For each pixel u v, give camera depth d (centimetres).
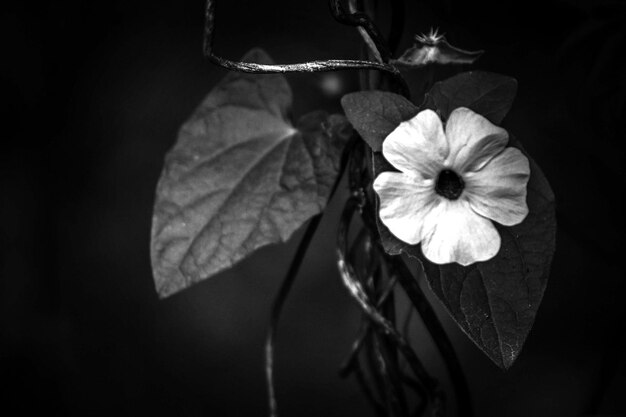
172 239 43
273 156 44
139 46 56
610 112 49
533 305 38
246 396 56
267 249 55
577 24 49
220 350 56
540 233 38
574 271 53
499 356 38
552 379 54
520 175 38
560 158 51
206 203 43
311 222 45
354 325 55
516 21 50
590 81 49
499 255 38
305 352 56
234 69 39
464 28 50
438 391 44
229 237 43
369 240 45
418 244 38
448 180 38
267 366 47
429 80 41
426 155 38
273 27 54
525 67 50
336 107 52
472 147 38
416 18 51
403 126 38
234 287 56
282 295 47
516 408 54
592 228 51
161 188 43
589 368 53
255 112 44
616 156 50
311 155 43
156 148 56
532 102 51
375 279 45
